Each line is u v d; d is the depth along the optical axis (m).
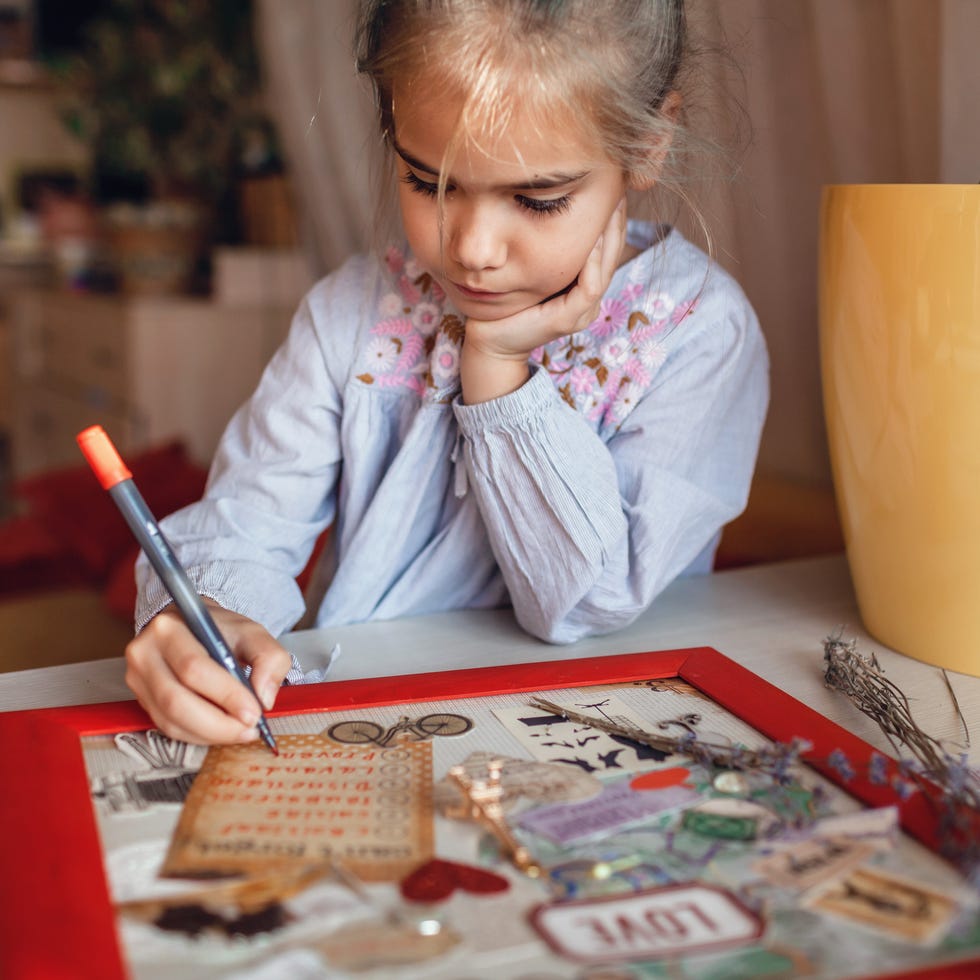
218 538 0.78
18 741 0.53
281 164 2.38
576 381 0.79
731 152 0.92
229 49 2.40
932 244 0.60
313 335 0.84
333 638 0.76
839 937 0.38
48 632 1.61
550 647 0.74
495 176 0.58
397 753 0.52
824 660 0.68
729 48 0.95
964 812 0.44
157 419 2.39
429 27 0.57
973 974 0.36
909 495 0.66
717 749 0.52
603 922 0.39
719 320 0.80
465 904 0.40
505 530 0.73
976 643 0.66
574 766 0.51
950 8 0.86
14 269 3.31
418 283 0.82
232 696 0.53
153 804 0.47
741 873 0.42
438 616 0.81
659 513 0.75
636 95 0.62
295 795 0.48
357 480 0.84
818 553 1.15
